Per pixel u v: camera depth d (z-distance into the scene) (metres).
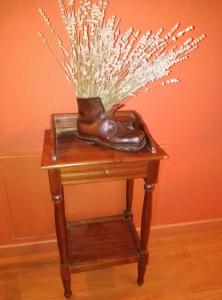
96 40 0.91
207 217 1.69
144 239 1.20
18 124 1.19
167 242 1.65
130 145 0.96
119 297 1.35
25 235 1.50
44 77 1.11
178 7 1.07
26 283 1.40
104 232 1.40
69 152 0.96
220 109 1.34
